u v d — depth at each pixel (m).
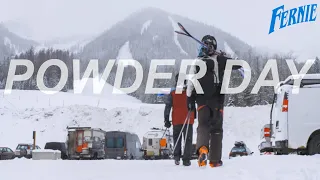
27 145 34.56
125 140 28.86
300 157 5.31
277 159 5.18
